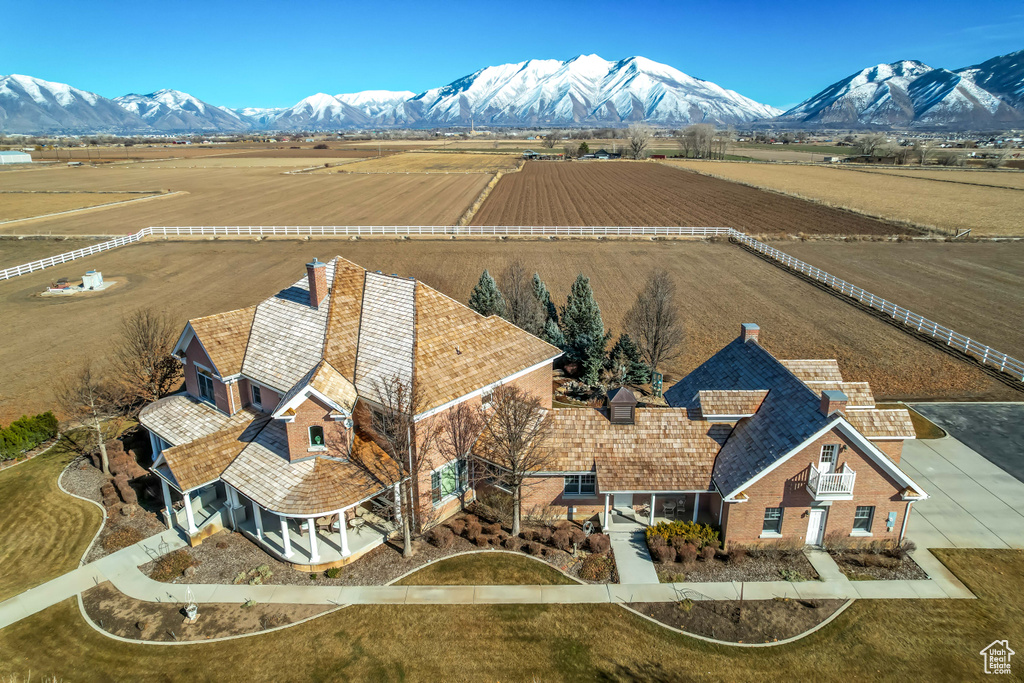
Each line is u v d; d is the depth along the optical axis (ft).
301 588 82.69
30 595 81.56
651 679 67.87
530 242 307.78
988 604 77.66
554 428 96.48
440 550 89.86
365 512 97.91
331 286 106.22
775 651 71.15
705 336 180.14
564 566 86.17
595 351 150.71
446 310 105.70
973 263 261.85
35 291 229.66
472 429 98.27
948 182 521.24
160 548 90.68
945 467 108.99
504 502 98.78
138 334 132.46
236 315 110.01
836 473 81.20
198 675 69.15
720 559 86.38
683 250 291.17
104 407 123.54
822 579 82.17
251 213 396.37
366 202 435.53
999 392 142.10
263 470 90.07
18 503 101.24
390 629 75.51
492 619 76.84
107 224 359.46
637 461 92.63
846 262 265.95
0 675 69.56
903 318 192.24
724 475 88.17
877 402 136.67
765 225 345.51
